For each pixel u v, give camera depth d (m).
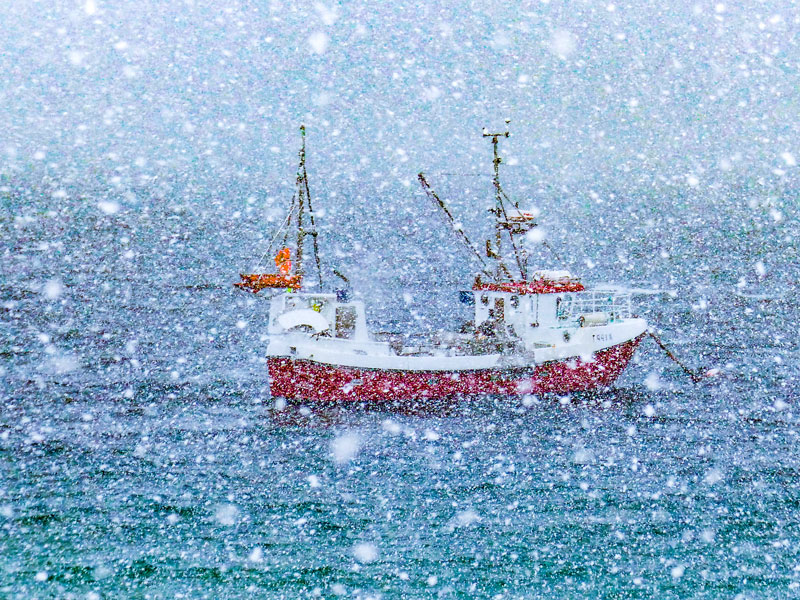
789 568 10.59
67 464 14.02
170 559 10.77
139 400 18.06
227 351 23.34
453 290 36.91
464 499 12.80
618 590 10.15
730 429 16.22
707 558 10.88
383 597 10.01
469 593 10.11
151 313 29.69
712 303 32.97
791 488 13.12
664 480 13.52
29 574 10.23
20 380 19.55
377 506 12.53
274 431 16.08
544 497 12.86
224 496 12.84
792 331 26.98
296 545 11.27
